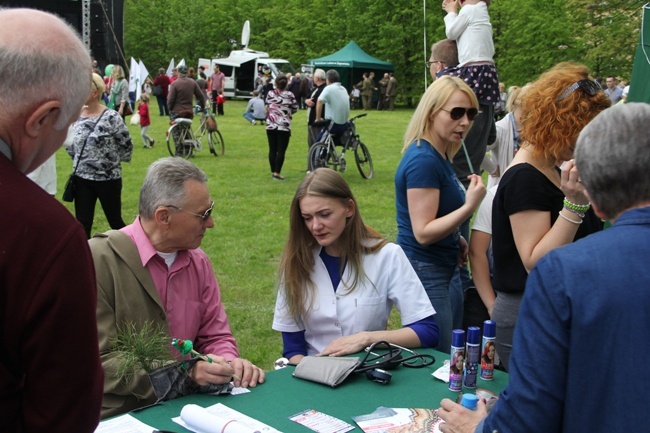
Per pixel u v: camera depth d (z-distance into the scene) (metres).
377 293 2.86
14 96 1.29
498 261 2.80
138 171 11.88
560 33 28.64
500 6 31.36
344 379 2.38
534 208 2.60
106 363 2.45
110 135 5.99
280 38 45.78
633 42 26.81
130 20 54.78
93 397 1.38
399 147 16.61
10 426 1.35
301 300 2.84
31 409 1.33
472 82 4.71
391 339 2.73
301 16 42.66
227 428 1.95
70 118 1.38
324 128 11.28
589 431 1.34
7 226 1.26
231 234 7.72
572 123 2.52
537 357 1.38
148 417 2.14
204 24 52.34
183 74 13.67
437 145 3.26
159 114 24.75
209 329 2.92
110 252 2.64
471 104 3.19
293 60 43.12
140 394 2.40
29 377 1.32
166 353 2.37
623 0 27.66
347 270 2.85
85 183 6.05
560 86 2.57
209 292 2.94
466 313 3.58
